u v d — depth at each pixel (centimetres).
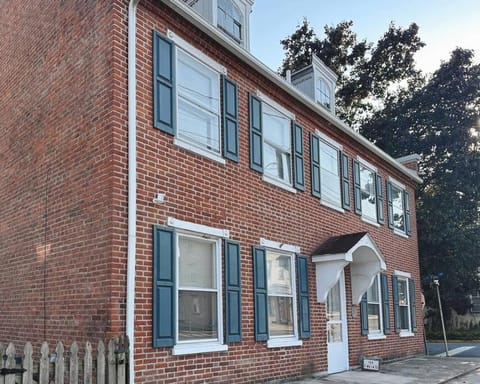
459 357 1616
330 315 1188
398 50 2884
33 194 874
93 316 688
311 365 1060
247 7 1155
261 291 937
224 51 938
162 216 756
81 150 762
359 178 1420
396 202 1692
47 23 910
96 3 779
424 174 2542
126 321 673
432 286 2495
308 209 1142
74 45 819
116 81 725
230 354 838
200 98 877
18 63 1001
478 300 3194
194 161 834
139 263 705
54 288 778
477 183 2422
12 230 928
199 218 824
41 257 823
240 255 902
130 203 707
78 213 748
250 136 977
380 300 1431
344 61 2981
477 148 2527
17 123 970
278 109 1094
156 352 705
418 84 2831
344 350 1205
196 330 793
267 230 990
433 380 1067
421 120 2633
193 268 811
